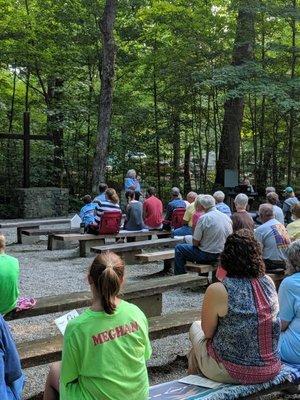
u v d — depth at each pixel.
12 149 17.34
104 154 14.07
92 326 2.29
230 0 15.38
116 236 8.87
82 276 7.21
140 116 18.11
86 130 18.81
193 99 18.25
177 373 4.05
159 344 4.68
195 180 20.20
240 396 2.77
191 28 16.12
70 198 17.45
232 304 2.79
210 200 6.25
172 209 9.49
